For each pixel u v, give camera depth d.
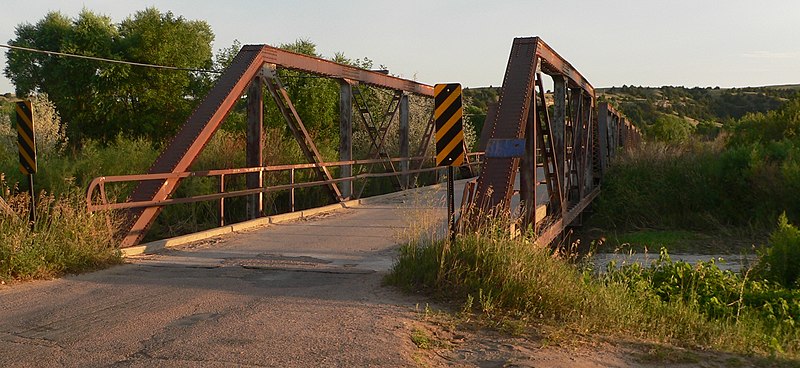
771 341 7.62
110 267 10.19
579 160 18.91
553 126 15.38
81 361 5.65
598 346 6.63
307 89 33.22
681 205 21.31
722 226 19.97
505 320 7.11
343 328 6.63
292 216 17.12
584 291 7.98
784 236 12.63
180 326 6.72
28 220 9.88
